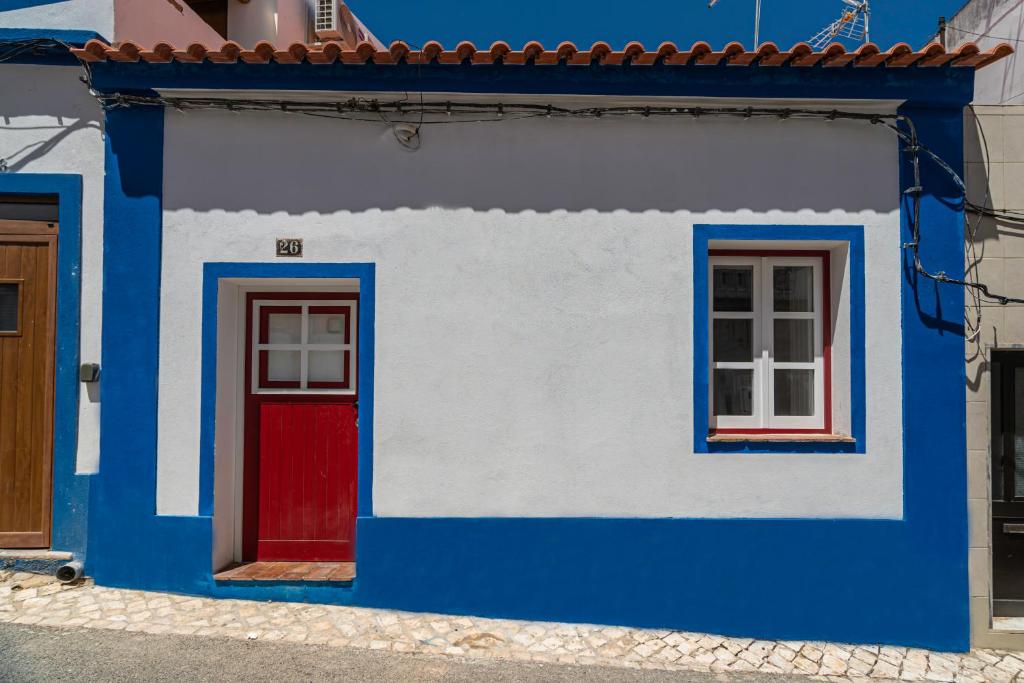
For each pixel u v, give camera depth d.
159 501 4.35
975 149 4.47
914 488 4.33
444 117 4.46
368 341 4.39
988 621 4.33
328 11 7.28
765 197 4.46
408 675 3.55
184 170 4.43
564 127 4.46
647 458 4.37
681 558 4.32
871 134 4.46
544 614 4.31
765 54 4.14
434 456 4.37
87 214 4.50
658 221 4.44
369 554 4.32
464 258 4.43
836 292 4.57
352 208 4.44
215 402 4.40
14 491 4.46
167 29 5.30
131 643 3.71
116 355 4.38
